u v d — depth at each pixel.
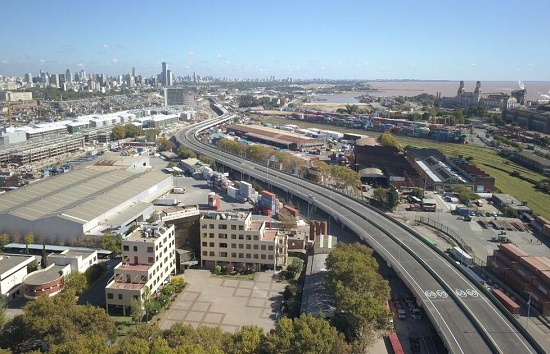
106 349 101.88
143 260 158.62
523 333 121.81
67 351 100.88
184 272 179.50
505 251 176.25
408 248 184.75
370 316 120.31
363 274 140.00
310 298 148.75
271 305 153.12
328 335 107.75
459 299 139.62
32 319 116.06
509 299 148.50
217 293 161.50
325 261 166.88
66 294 131.38
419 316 143.38
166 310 149.38
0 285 150.00
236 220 180.50
